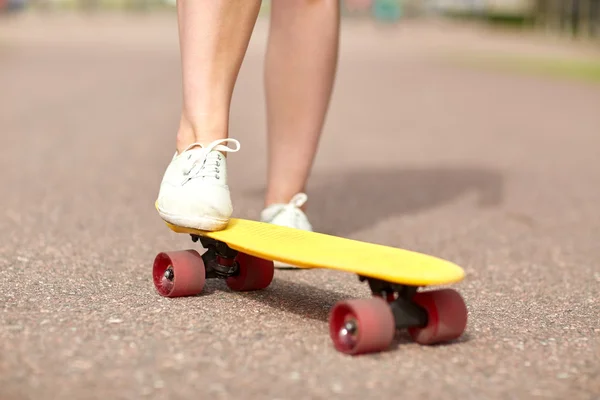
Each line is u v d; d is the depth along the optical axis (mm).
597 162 6324
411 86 13156
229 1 2357
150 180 4945
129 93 10617
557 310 2453
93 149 6172
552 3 33688
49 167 5289
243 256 2430
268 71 2891
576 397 1707
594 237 3752
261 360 1838
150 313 2180
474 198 4750
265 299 2395
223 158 2357
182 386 1672
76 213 3857
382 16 44469
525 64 18297
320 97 2865
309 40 2816
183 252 2365
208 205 2248
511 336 2135
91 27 32375
